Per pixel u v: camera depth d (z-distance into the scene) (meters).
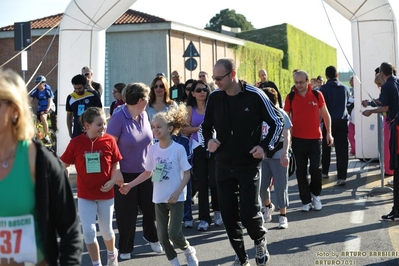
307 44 65.81
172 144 6.34
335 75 12.03
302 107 9.21
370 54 13.69
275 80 54.25
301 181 9.48
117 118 6.89
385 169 12.62
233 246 6.25
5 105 3.11
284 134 7.88
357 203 10.09
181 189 6.22
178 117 6.38
